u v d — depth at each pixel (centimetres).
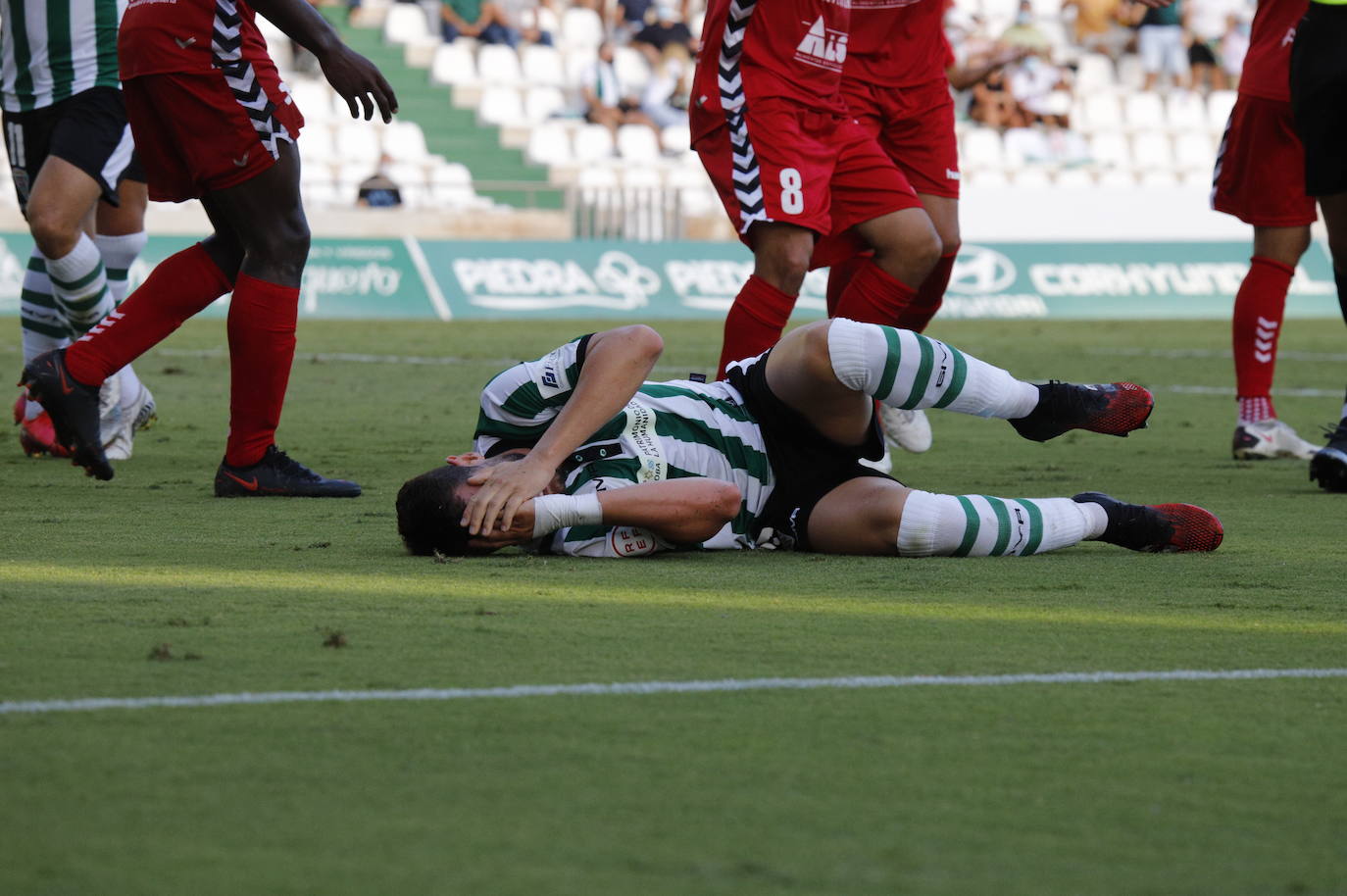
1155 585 1211
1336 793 694
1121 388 1333
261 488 1727
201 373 3706
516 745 746
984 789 692
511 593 1143
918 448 2238
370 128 7225
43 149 1998
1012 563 1304
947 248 2080
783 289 1803
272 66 1678
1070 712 827
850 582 1202
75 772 693
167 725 770
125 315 1678
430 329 5350
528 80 7831
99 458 1692
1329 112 1852
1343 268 2005
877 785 694
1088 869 598
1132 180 7962
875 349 1252
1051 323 6162
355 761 717
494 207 6844
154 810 647
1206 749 761
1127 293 6769
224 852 600
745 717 805
